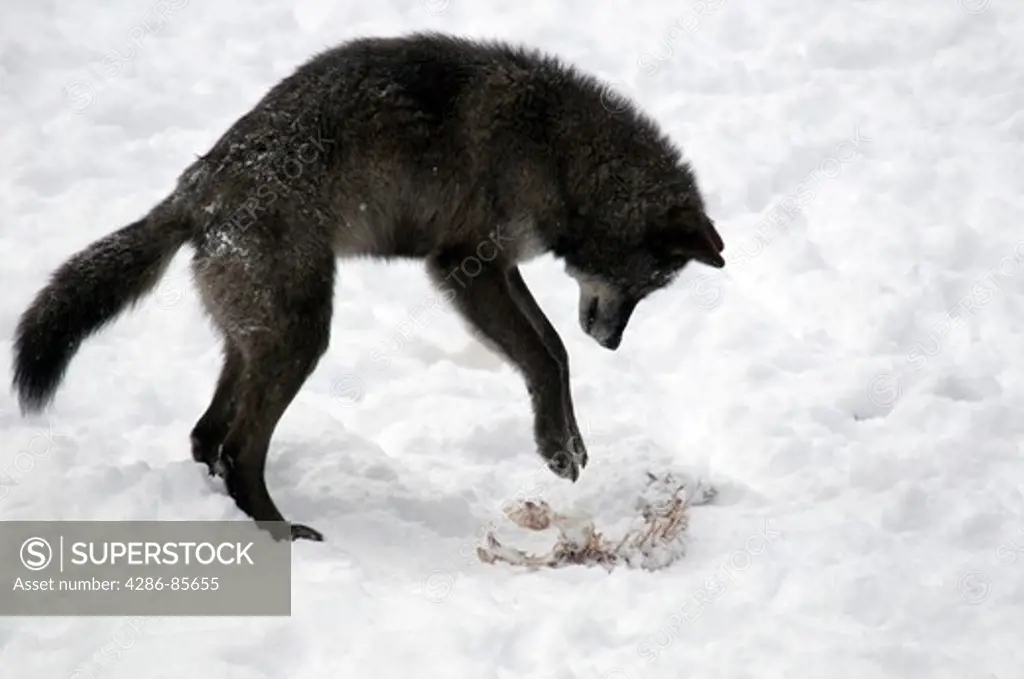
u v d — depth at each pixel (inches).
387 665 355.9
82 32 903.7
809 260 709.9
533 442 531.8
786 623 393.4
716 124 837.2
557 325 658.8
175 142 797.9
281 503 457.7
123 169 762.2
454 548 444.1
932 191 775.1
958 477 506.0
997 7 983.6
